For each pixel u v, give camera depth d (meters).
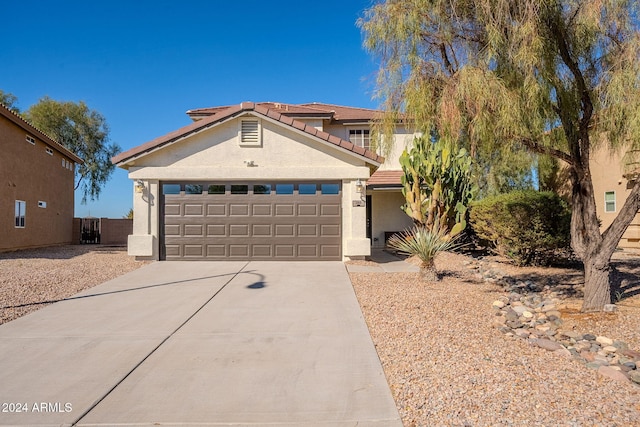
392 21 7.96
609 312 7.77
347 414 3.99
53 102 34.28
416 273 12.09
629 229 19.64
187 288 9.79
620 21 6.89
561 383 4.58
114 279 10.93
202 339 6.19
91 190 36.38
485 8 7.23
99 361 5.33
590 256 8.09
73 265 13.42
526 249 13.32
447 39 7.82
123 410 4.08
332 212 14.12
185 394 4.42
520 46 7.13
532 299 9.13
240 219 14.11
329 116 20.08
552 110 7.78
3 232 18.22
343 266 13.03
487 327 6.85
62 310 7.86
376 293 9.25
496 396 4.25
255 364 5.23
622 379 4.76
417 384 4.58
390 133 8.50
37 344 5.96
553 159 9.53
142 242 13.90
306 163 14.07
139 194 13.98
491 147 7.98
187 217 14.09
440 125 7.70
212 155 14.02
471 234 17.84
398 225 20.58
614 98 6.74
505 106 7.01
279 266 12.95
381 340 6.11
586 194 8.10
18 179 19.55
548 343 6.08
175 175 13.91
